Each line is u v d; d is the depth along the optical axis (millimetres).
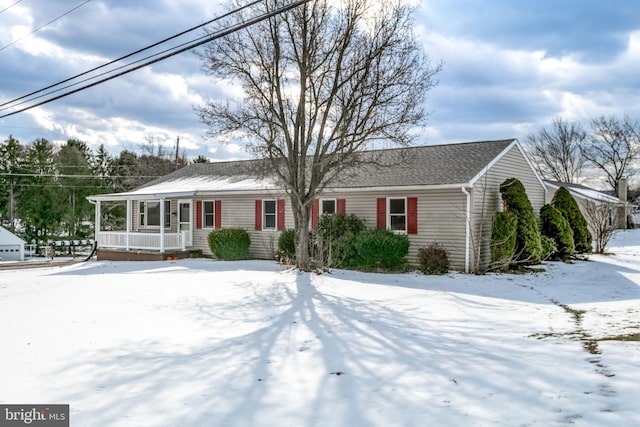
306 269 16062
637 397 4340
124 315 9477
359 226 17984
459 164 17781
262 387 5227
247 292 12195
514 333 7805
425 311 9867
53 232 41812
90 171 49656
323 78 15984
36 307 10312
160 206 23016
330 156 15781
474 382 5082
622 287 13789
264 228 21406
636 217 49562
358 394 4898
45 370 5949
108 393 5098
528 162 20359
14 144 44938
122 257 23594
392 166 18641
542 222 20469
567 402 4336
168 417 4398
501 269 16516
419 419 4148
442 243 16781
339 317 9266
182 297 11516
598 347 6363
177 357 6527
